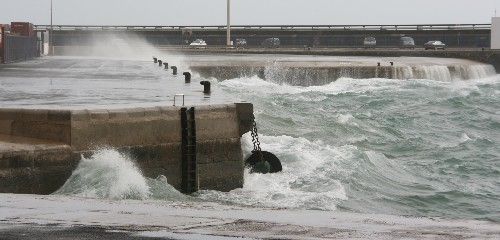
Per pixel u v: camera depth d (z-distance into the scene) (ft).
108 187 105.50
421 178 148.87
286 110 230.68
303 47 617.62
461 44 639.76
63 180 106.22
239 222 57.93
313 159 144.25
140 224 56.85
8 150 100.73
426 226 56.44
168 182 119.03
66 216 60.80
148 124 117.08
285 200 115.44
